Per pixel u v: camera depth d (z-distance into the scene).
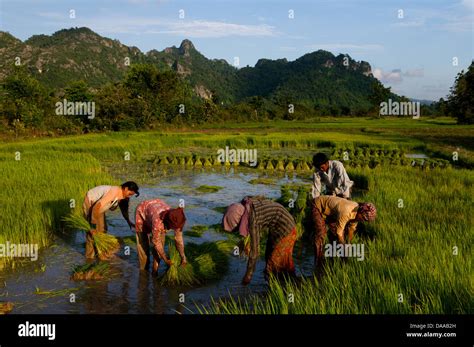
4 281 7.05
